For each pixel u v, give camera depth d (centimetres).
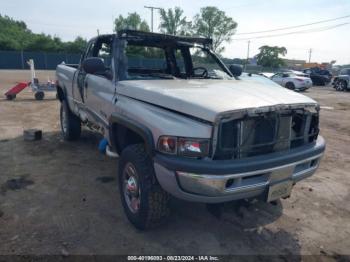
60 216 339
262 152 273
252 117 258
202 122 249
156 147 264
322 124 924
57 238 300
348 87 2275
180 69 493
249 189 261
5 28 7462
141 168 288
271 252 293
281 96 294
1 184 415
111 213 349
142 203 291
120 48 379
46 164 493
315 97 1780
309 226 340
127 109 314
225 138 253
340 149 647
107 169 479
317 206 385
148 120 278
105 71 379
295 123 302
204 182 244
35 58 4681
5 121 795
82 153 550
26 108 996
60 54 4844
